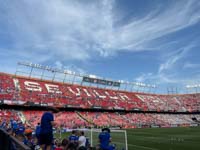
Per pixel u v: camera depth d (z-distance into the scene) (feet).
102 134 31.35
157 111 289.74
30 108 196.13
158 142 110.52
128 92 320.29
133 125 233.14
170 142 110.63
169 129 203.51
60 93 234.79
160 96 345.72
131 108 267.80
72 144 24.97
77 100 235.61
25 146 10.62
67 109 221.46
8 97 183.93
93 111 240.73
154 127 236.43
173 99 342.23
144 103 298.15
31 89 216.33
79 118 213.46
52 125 22.26
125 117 250.98
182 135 146.51
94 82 291.99
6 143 15.47
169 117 286.46
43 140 21.89
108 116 240.53
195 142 110.11
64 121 195.31
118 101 274.98
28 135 31.50
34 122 175.01
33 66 239.30
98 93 277.03
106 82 302.86
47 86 238.07
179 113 305.32
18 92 199.82
